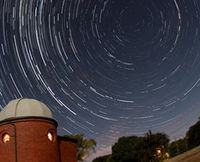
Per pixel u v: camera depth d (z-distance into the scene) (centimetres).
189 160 3428
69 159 2691
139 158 5406
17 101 2377
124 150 5875
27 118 2256
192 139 5022
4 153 2214
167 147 5172
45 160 2227
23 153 2191
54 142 2353
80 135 5172
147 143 5269
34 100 2409
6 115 2306
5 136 2269
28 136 2227
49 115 2381
